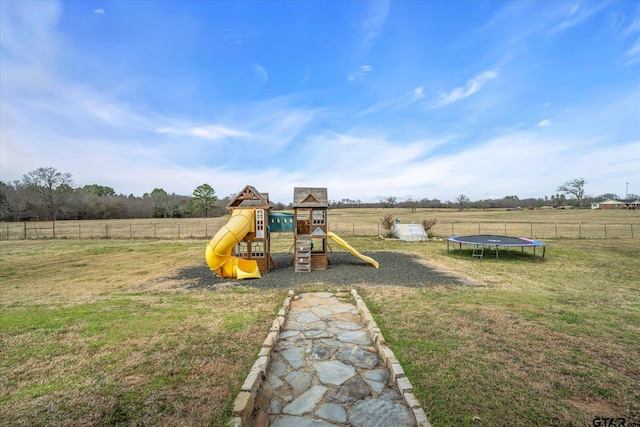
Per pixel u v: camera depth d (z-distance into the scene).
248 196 11.30
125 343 4.75
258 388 3.59
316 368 4.10
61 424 2.90
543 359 4.22
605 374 3.84
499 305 6.73
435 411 3.10
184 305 6.93
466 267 11.54
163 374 3.81
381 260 13.28
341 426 2.95
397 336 5.01
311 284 8.95
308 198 11.62
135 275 10.61
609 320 5.79
